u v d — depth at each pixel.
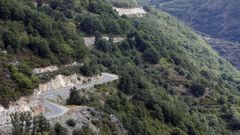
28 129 62.59
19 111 73.44
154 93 121.25
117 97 102.94
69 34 130.62
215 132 138.38
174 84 158.00
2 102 70.56
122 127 86.88
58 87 100.44
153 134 95.19
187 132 115.25
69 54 111.81
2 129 64.50
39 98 82.25
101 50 149.25
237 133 148.00
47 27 116.81
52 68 102.56
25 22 114.75
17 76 78.25
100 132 78.19
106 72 129.62
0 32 98.88
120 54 154.12
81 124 76.44
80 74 110.25
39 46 103.81
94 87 105.88
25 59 97.94
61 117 75.19
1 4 111.19
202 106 155.62
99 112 84.44
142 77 135.62
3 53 92.44
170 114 114.50
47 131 63.91
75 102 90.62
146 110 109.62
